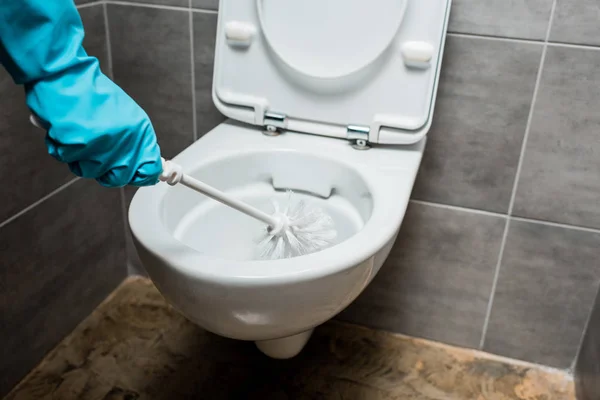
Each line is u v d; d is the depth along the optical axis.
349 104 0.86
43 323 1.06
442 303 1.12
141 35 1.06
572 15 0.84
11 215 0.94
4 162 0.91
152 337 1.14
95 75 0.53
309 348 1.13
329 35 0.84
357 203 0.82
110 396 1.01
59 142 0.50
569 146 0.92
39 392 1.01
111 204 1.20
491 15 0.87
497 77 0.91
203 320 0.63
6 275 0.95
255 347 1.12
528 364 1.12
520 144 0.94
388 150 0.86
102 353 1.10
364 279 0.65
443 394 1.04
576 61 0.86
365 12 0.81
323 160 0.83
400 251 1.09
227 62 0.89
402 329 1.17
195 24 1.02
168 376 1.05
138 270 1.30
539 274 1.03
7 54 0.49
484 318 1.11
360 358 1.11
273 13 0.85
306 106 0.88
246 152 0.84
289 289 0.57
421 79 0.82
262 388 1.03
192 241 0.78
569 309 1.05
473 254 1.05
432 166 1.00
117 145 0.53
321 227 0.77
